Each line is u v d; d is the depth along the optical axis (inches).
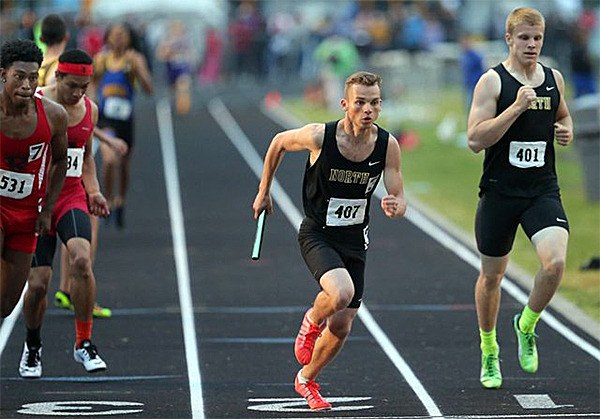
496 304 733.3
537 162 707.4
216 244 1270.9
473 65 2439.7
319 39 3905.0
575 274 1120.2
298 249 1243.8
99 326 912.9
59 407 689.0
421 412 676.7
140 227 1375.5
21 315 940.6
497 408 684.7
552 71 714.2
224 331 898.1
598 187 1572.3
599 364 799.1
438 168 1951.3
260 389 736.3
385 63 2778.1
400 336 883.4
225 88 3572.8
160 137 2294.5
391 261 1187.9
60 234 752.3
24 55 628.1
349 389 735.7
